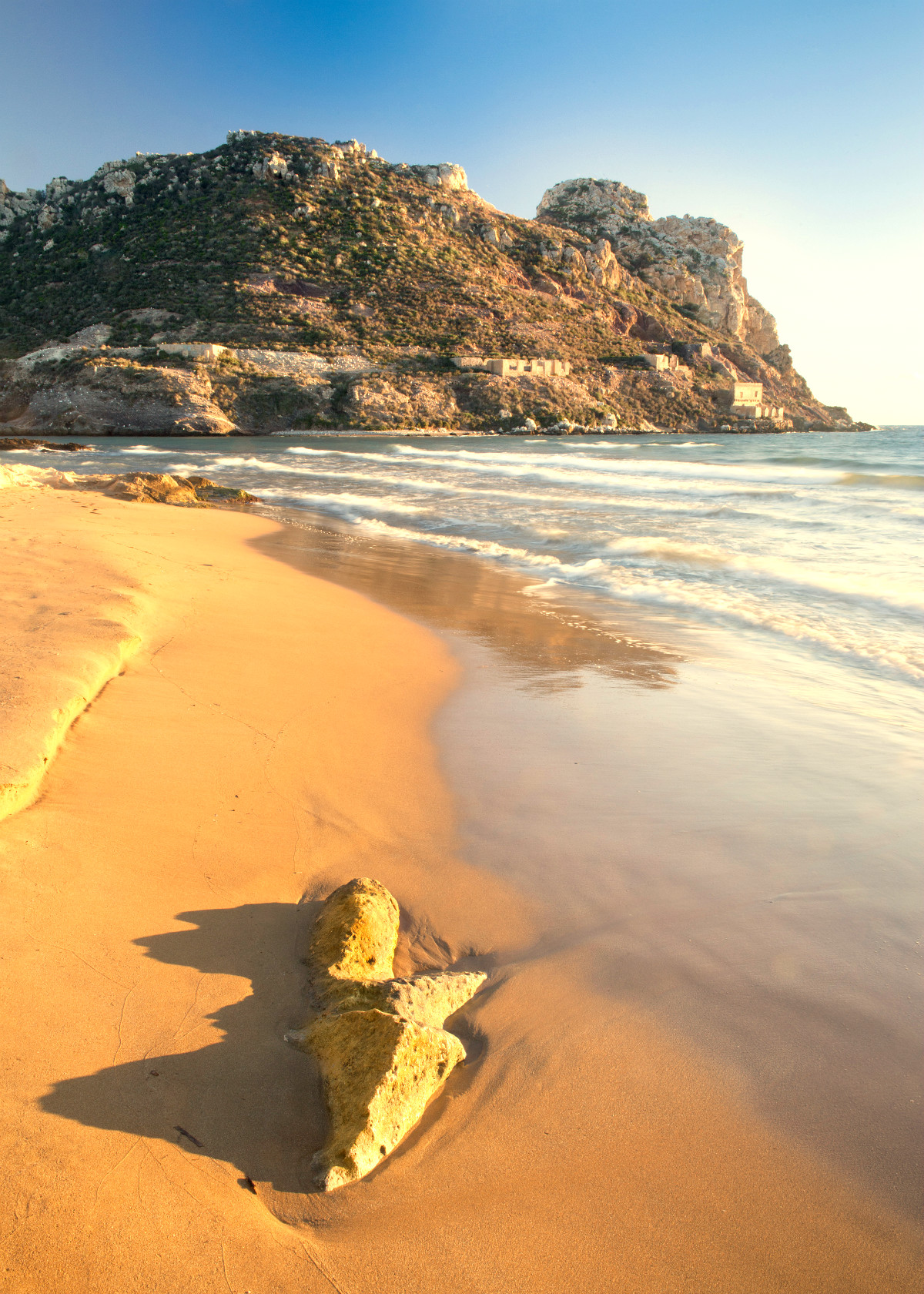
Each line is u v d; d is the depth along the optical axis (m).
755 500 19.61
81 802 3.63
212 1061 2.29
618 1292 1.83
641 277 163.75
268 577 10.24
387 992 2.58
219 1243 1.78
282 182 127.88
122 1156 1.94
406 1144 2.20
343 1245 1.85
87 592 7.09
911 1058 2.63
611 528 15.29
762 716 5.87
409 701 6.00
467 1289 1.79
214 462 35.47
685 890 3.62
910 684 6.52
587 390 109.38
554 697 6.26
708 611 9.06
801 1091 2.49
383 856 3.79
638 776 4.82
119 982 2.54
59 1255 1.69
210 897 3.16
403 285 118.00
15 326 112.38
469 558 12.72
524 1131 2.28
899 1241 1.99
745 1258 1.94
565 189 178.88
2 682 4.57
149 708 4.89
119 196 128.88
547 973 3.04
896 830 4.18
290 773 4.45
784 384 159.88
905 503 18.08
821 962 3.13
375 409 90.88
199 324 104.44
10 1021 2.28
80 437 78.69
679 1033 2.73
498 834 4.09
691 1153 2.24
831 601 9.30
